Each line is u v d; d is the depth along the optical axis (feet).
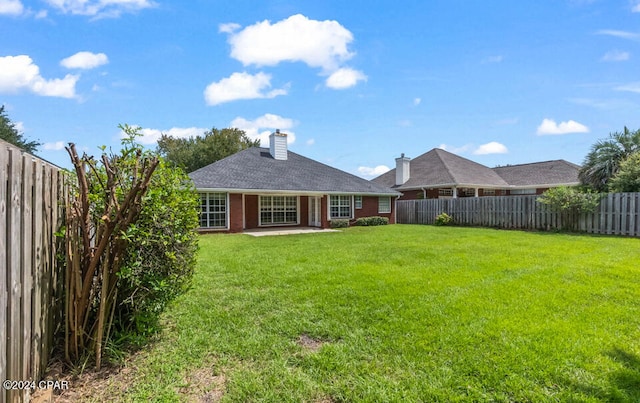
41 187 8.34
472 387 8.13
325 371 9.02
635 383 8.18
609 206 39.24
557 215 44.27
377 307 13.69
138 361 9.70
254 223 59.93
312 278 18.40
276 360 9.70
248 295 15.58
